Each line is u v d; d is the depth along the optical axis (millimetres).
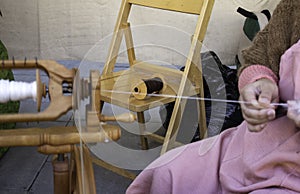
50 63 786
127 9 1926
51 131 837
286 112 984
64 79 790
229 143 1133
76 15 3043
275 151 979
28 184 1901
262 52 1161
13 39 3150
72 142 823
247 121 958
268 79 1057
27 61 780
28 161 2066
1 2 3061
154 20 2941
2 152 2061
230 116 1773
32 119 772
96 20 3043
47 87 804
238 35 2857
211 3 1668
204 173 1102
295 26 1090
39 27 3104
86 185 953
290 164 963
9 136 809
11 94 763
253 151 1018
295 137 978
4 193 1838
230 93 1836
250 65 1141
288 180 955
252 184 1001
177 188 1079
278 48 1122
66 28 3080
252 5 2797
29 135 815
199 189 1085
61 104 784
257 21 2551
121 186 1880
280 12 1135
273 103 990
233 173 1056
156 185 1113
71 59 3135
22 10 3074
